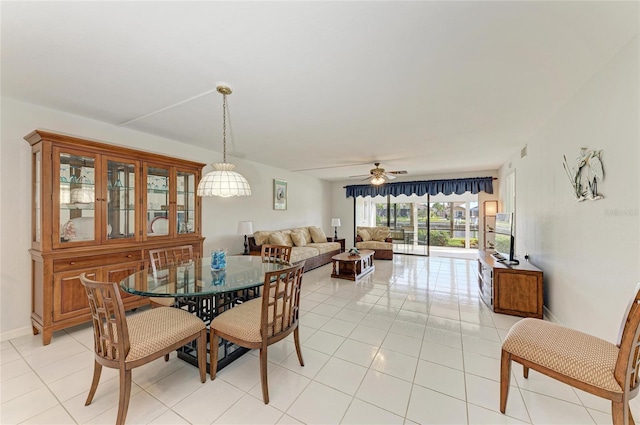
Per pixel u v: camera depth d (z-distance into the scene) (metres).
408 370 2.06
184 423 1.55
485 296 3.57
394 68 1.98
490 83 2.21
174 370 2.08
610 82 1.89
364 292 4.04
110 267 2.82
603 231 1.99
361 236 7.36
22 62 1.89
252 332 1.78
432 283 4.54
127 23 1.49
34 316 2.54
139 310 3.27
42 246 2.39
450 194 7.16
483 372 2.03
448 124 3.20
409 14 1.43
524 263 3.49
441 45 1.71
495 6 1.37
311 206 7.69
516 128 3.34
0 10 1.37
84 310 2.62
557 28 1.54
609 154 1.91
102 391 1.82
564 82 2.19
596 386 1.35
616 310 1.85
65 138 2.50
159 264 2.96
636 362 1.33
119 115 2.90
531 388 1.85
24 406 1.67
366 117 2.97
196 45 1.70
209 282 2.12
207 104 2.62
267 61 1.88
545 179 3.13
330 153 4.75
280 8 1.37
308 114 2.88
